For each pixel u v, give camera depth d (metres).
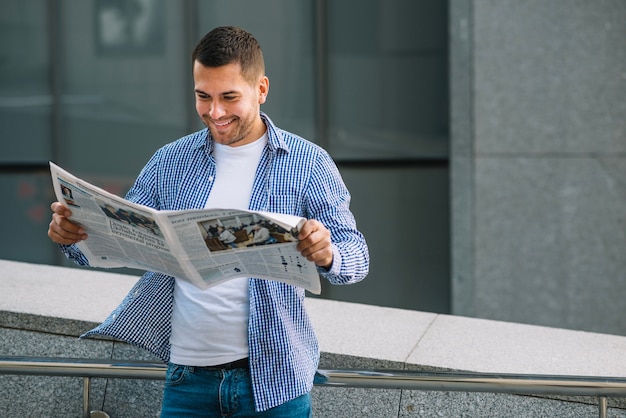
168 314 2.59
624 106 7.27
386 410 3.27
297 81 7.90
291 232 2.12
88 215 2.37
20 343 3.53
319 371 2.79
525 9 7.29
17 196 8.22
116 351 3.43
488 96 7.40
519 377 2.74
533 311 7.50
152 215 2.17
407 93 7.77
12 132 8.16
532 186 7.41
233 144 2.50
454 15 7.41
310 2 7.82
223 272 2.31
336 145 7.92
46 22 8.04
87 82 8.07
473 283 7.55
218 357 2.47
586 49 7.27
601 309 7.44
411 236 7.90
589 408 3.10
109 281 4.07
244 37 2.40
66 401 3.49
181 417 2.51
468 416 3.19
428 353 3.29
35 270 4.30
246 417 2.48
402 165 7.86
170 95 8.00
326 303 3.93
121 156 8.11
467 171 7.50
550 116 7.34
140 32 8.00
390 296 7.97
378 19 7.76
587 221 7.39
